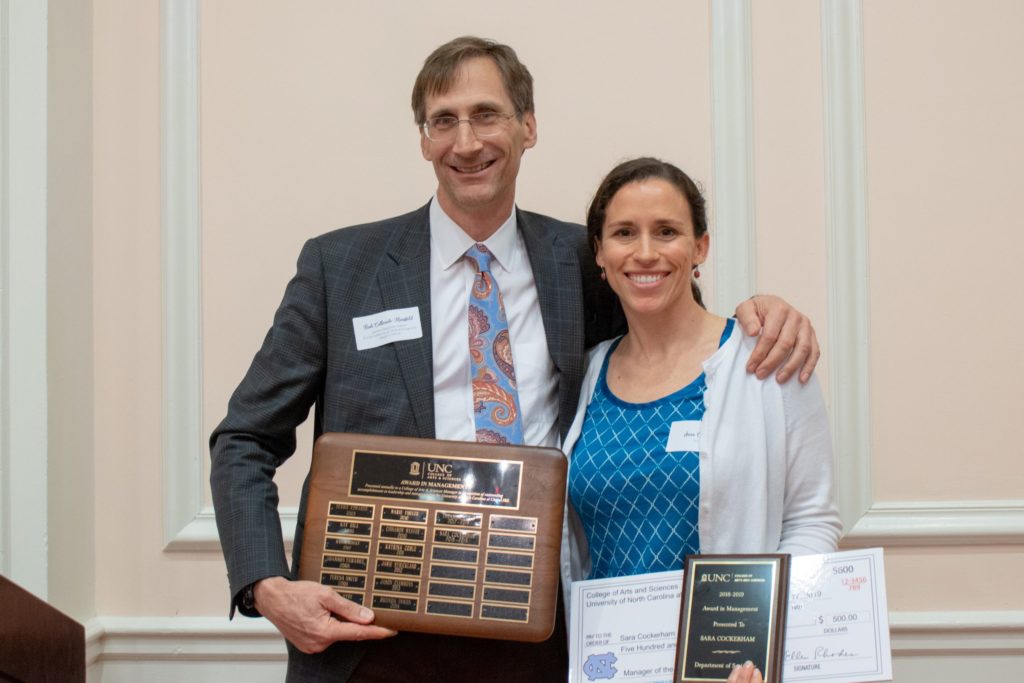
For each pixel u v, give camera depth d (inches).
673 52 113.1
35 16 109.4
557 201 112.9
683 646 68.4
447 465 73.4
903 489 110.0
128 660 113.4
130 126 116.0
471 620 70.3
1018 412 109.9
